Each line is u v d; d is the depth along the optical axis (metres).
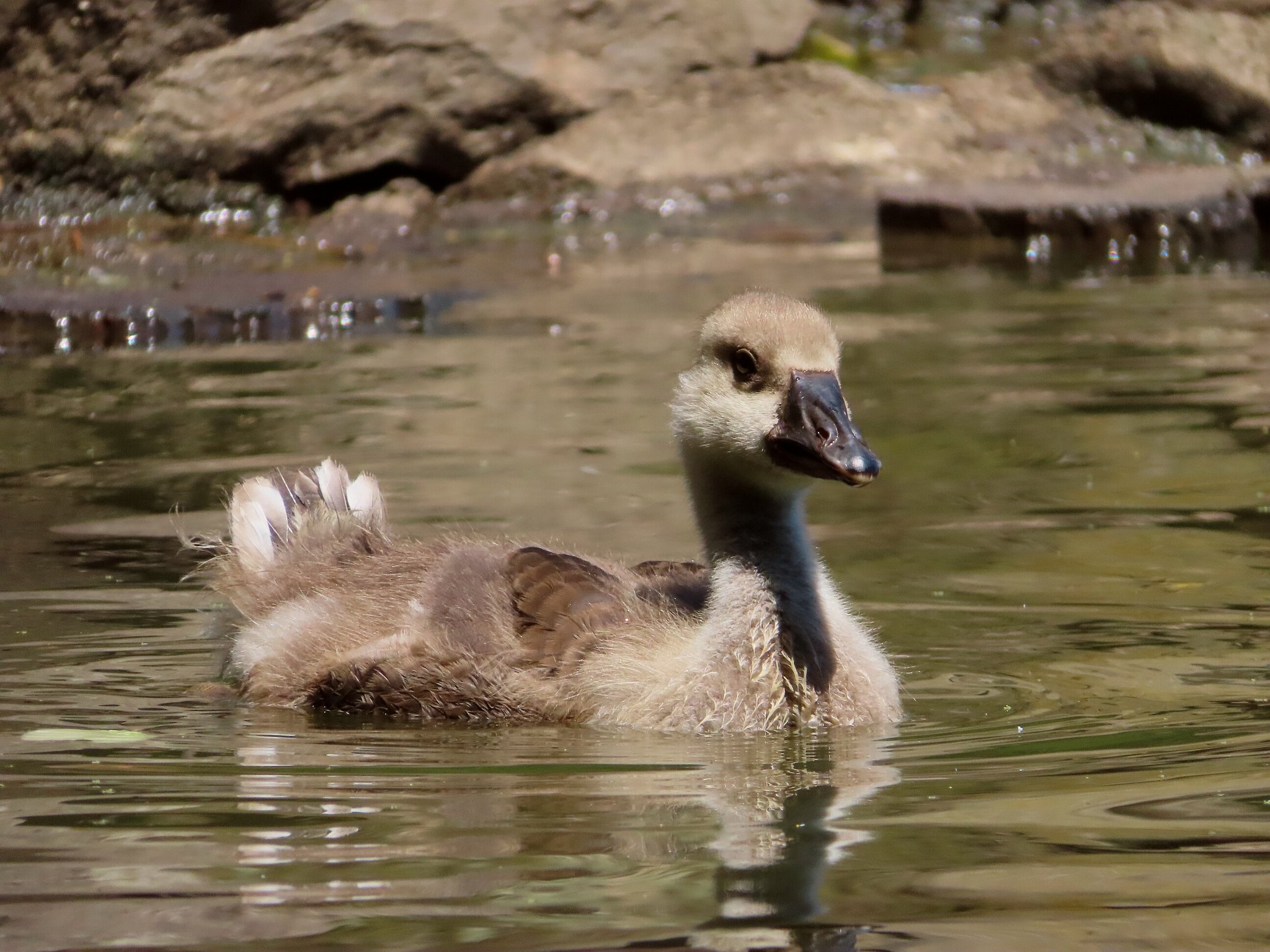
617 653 10.39
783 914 6.68
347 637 10.92
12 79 28.95
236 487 12.66
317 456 15.58
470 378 18.58
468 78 29.30
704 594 11.13
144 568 12.80
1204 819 7.80
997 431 16.67
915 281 24.11
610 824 7.90
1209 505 14.39
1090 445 16.17
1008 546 13.56
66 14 28.75
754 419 10.73
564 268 25.09
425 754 9.39
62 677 10.78
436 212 28.80
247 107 28.75
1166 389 17.94
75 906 6.83
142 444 16.08
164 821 7.97
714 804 8.24
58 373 19.12
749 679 10.16
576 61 30.06
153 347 20.64
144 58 28.75
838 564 13.24
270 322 21.66
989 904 6.76
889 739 9.62
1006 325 21.22
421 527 13.43
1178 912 6.65
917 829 7.75
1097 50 32.25
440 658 10.52
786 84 31.05
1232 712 9.80
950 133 31.06
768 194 29.52
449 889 6.99
